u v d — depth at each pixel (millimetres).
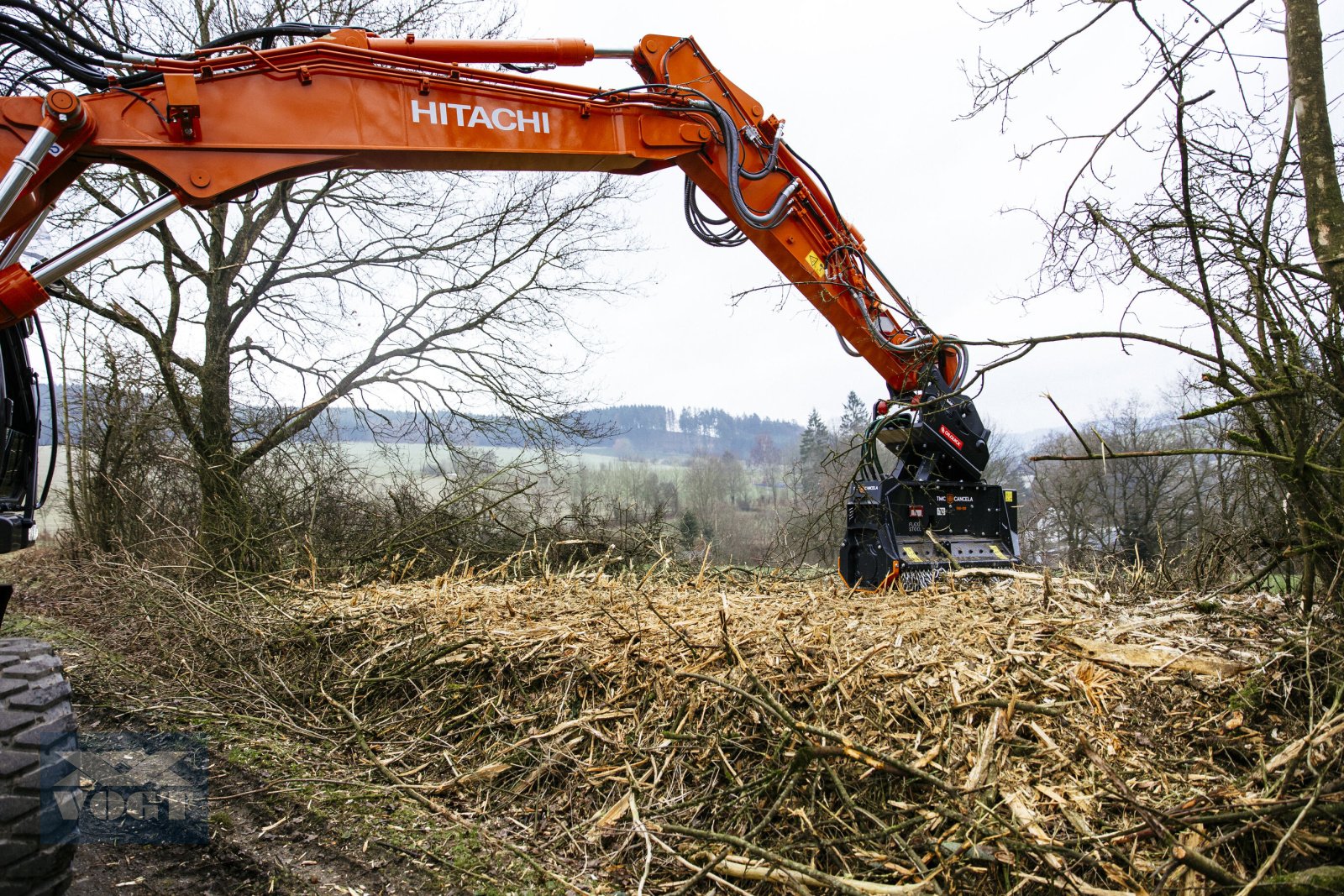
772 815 2990
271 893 2920
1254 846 2594
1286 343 3477
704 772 3439
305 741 4398
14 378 3438
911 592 5984
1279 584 4836
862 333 6605
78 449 11281
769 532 13805
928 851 2764
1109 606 4453
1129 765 2977
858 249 6273
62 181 3850
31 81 3754
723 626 3908
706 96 5371
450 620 5141
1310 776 2764
